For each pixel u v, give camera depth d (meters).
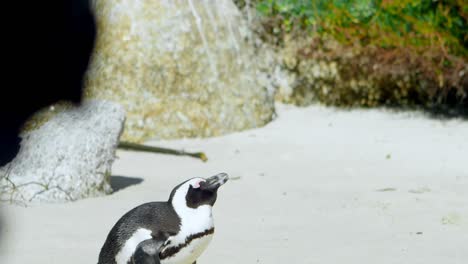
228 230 13.73
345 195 16.09
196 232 9.80
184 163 19.70
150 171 18.80
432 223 13.96
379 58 24.41
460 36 23.59
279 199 15.87
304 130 23.00
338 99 25.78
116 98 22.39
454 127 22.86
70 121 16.80
